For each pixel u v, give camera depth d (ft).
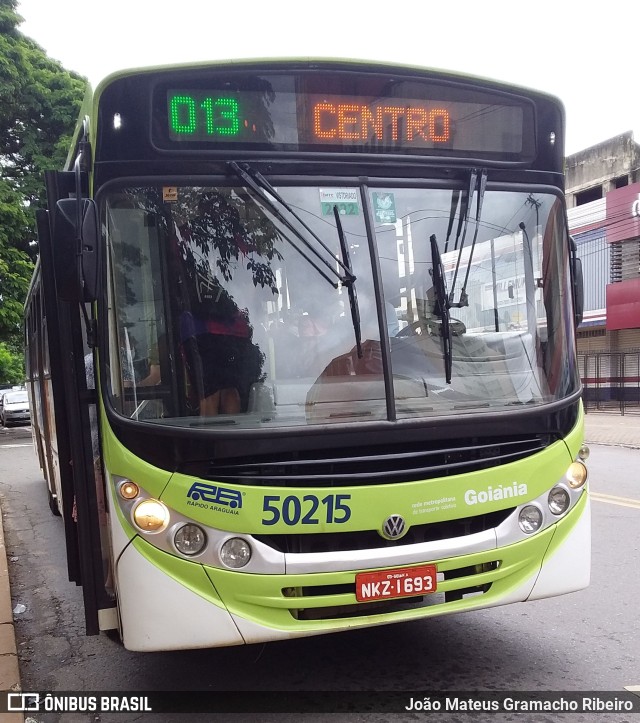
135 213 10.57
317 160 11.10
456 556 10.56
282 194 10.96
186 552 9.89
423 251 11.46
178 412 10.34
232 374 10.52
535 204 12.39
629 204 63.82
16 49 59.11
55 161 60.64
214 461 9.92
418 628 14.61
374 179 11.34
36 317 25.02
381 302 10.94
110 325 10.43
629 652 13.08
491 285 11.87
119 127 10.54
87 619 11.05
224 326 10.60
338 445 10.25
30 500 33.09
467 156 11.93
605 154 71.00
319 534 10.11
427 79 11.65
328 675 12.48
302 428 10.14
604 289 67.31
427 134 11.69
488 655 13.12
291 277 10.85
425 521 10.39
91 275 9.77
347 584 10.20
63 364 11.22
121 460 10.14
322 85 11.14
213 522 9.86
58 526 27.14
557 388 12.05
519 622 14.76
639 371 67.46
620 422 56.70
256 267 10.78
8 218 58.13
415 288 11.35
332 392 10.62
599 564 18.54
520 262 12.16
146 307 10.51
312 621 10.17
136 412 10.34
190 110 10.70
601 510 24.88
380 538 10.32
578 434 11.91
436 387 11.16
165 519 9.91
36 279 22.99
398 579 10.25
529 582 11.19
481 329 11.76
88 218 9.76
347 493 10.05
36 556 22.85
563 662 12.71
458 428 10.78
